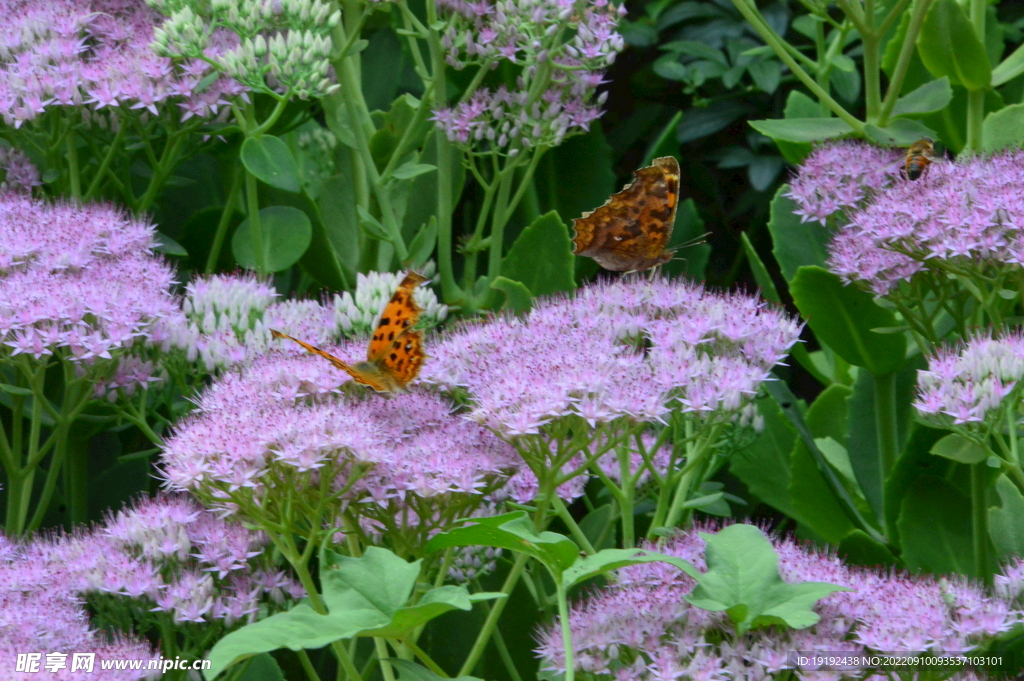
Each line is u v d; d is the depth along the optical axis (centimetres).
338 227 161
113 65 155
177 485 143
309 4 154
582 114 158
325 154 169
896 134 154
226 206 159
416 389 147
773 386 154
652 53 185
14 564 146
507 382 144
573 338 148
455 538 139
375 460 142
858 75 173
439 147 159
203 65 155
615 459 152
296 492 142
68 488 156
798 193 155
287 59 153
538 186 168
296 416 143
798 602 139
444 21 158
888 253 151
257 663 147
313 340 152
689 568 139
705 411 146
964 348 148
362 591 138
